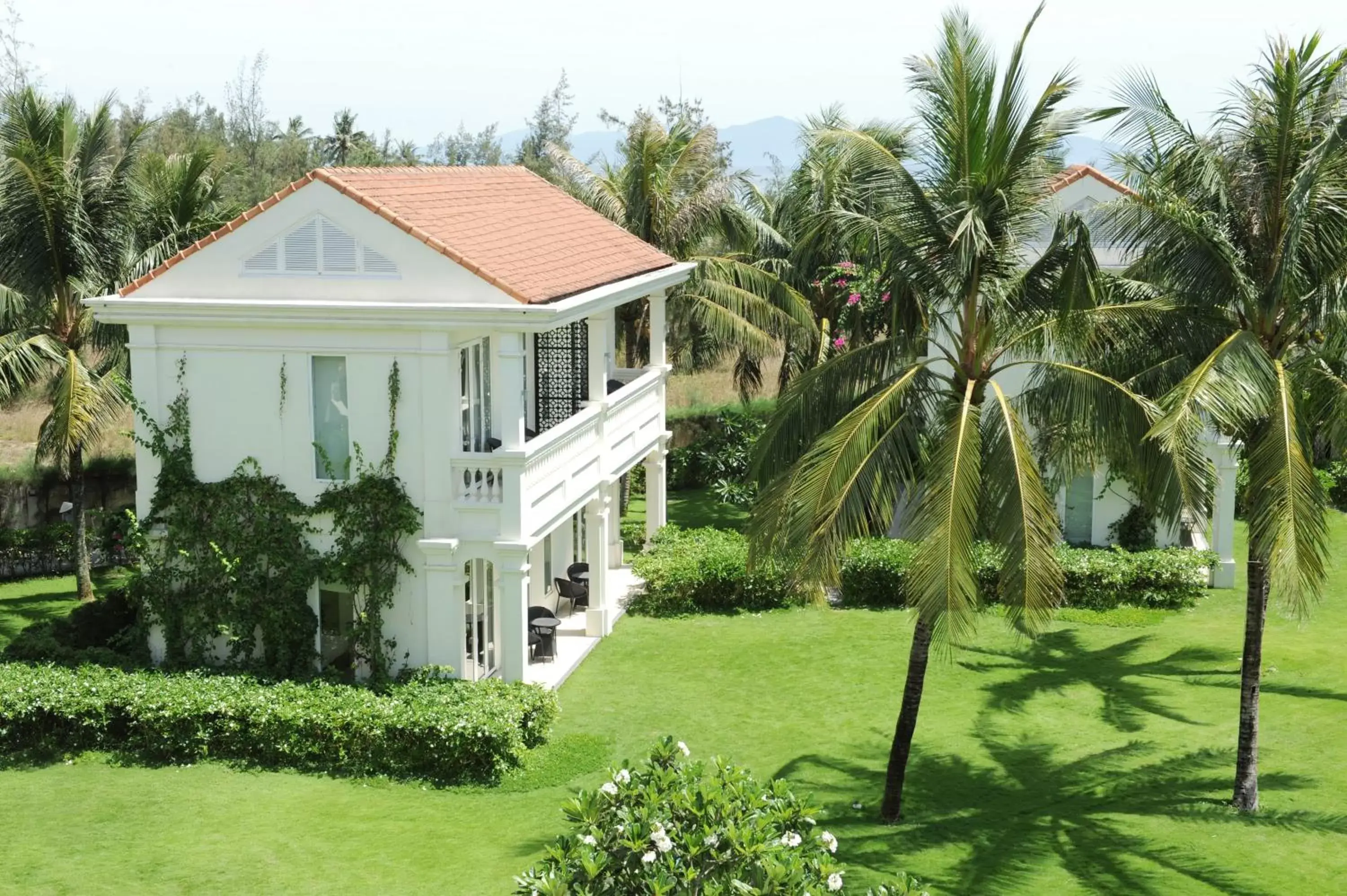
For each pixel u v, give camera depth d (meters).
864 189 17.53
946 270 17.16
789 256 36.62
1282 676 23.92
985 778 19.72
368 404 21.70
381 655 22.06
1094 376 16.77
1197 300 17.70
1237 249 17.55
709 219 35.03
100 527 33.38
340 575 21.89
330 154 77.81
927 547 15.84
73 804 18.55
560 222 27.86
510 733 19.58
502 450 21.56
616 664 25.11
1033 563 15.72
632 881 12.71
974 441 16.27
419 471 21.81
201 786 19.25
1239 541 33.94
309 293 21.78
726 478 38.88
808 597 17.02
